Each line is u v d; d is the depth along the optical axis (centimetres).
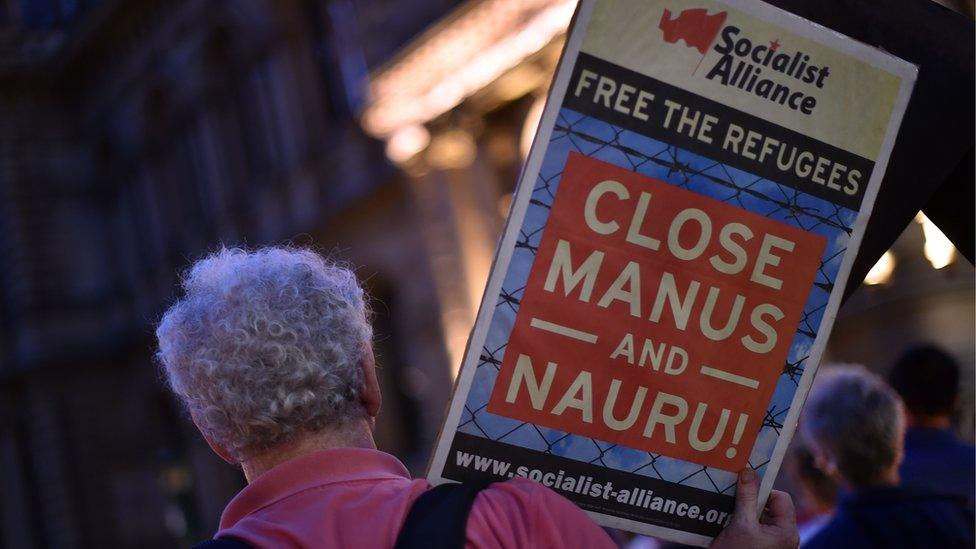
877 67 223
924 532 332
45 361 3262
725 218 214
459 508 177
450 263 1712
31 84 3325
